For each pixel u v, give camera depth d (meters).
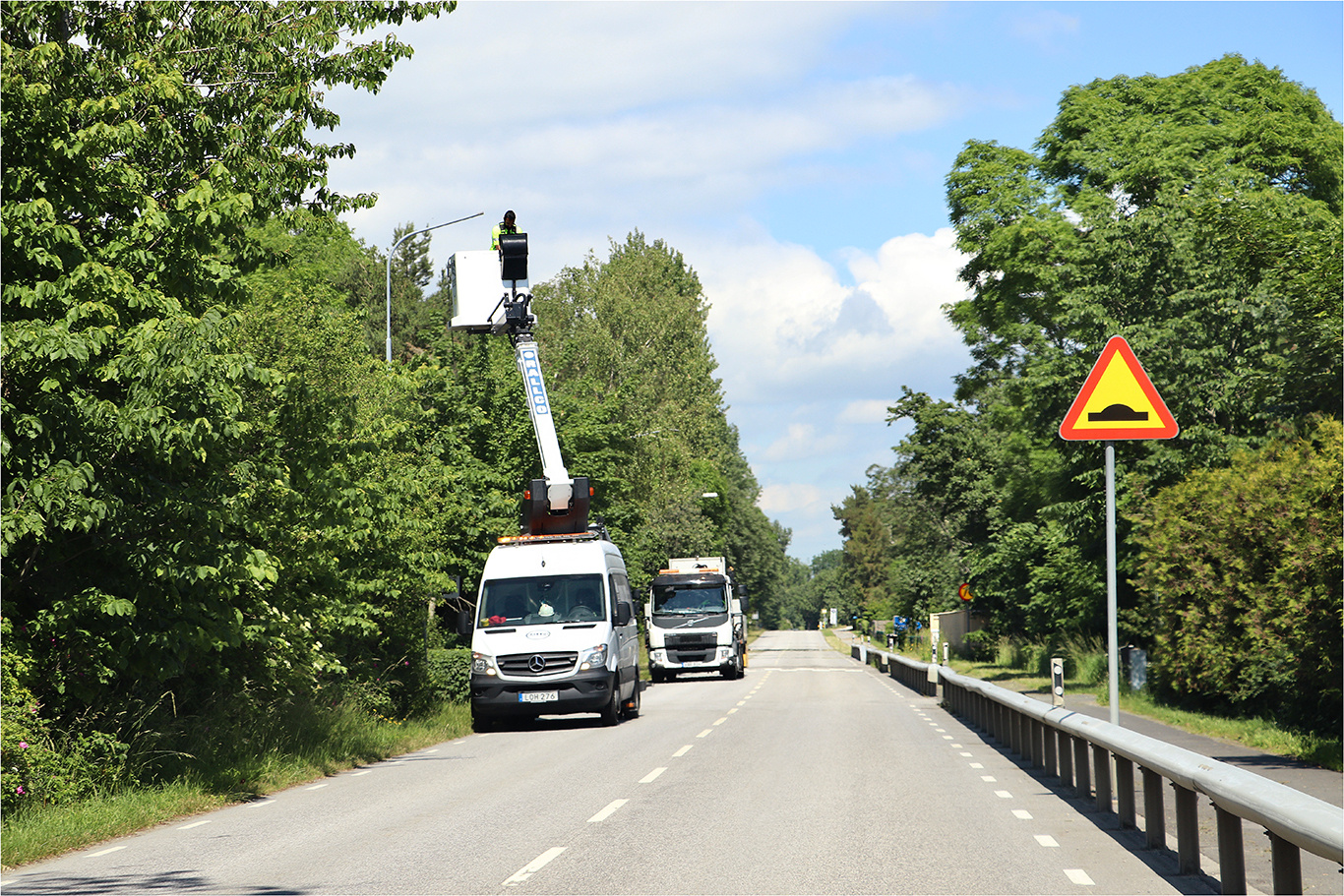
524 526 25.33
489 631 23.23
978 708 22.17
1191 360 28.91
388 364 27.09
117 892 8.40
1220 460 28.16
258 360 21.30
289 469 16.33
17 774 11.68
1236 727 19.52
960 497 64.62
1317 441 20.84
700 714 26.52
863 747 18.48
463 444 35.97
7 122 12.70
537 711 22.98
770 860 9.31
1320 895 7.94
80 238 13.23
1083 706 26.16
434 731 22.33
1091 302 31.22
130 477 12.89
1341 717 17.67
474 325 25.03
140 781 13.51
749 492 126.75
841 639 131.12
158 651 13.44
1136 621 28.72
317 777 15.92
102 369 12.45
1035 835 10.37
